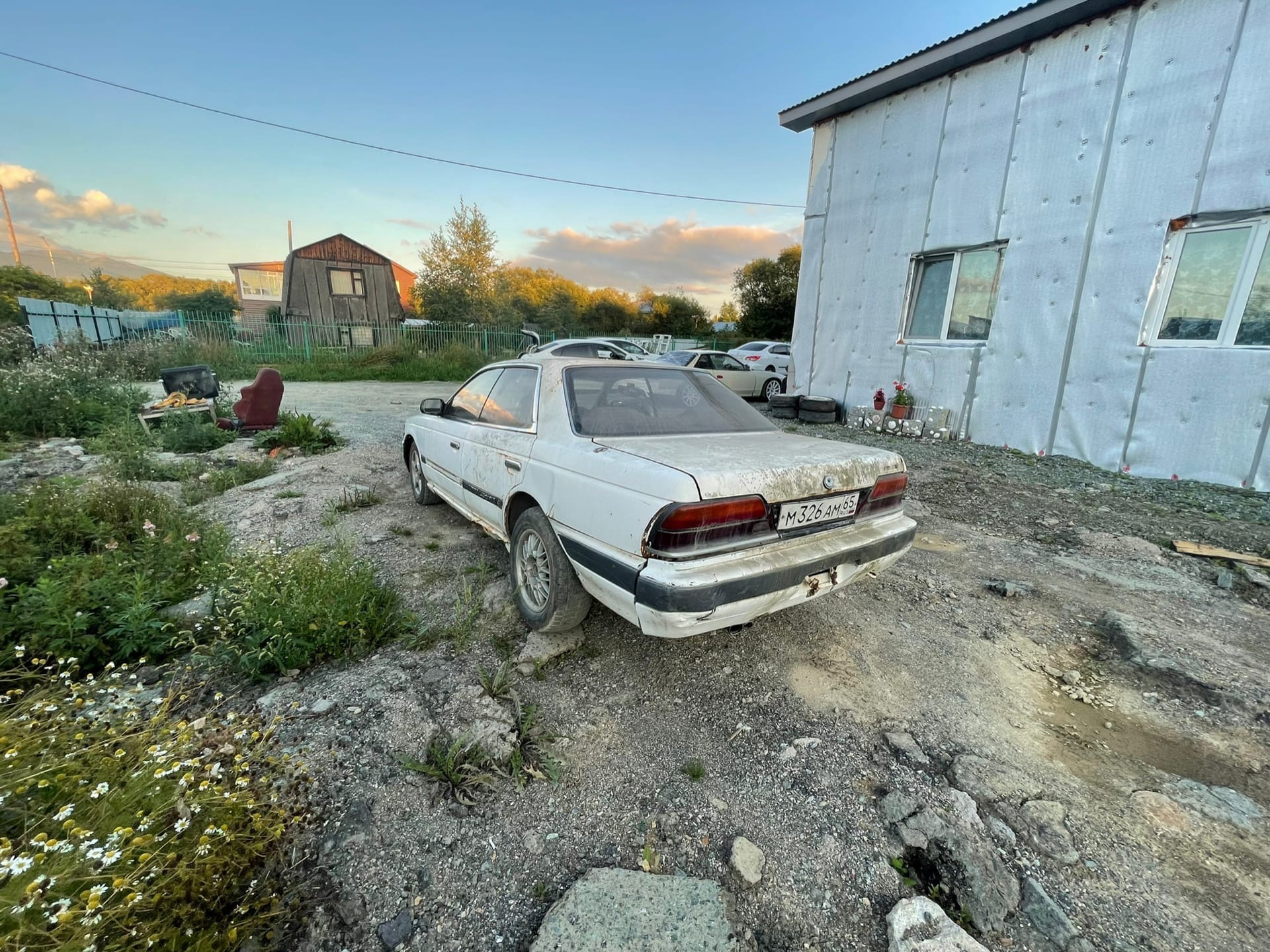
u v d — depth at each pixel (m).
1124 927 1.55
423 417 4.80
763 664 2.72
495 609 3.12
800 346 10.72
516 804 1.89
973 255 8.02
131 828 1.36
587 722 2.30
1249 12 5.45
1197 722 2.42
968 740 2.26
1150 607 3.41
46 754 1.60
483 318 30.81
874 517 2.71
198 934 1.40
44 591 2.55
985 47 7.31
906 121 8.55
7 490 5.04
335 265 29.22
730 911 1.57
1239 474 5.80
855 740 2.23
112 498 3.95
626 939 1.45
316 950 1.43
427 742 2.13
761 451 2.57
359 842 1.72
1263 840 1.83
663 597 2.00
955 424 8.29
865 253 9.37
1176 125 6.00
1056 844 1.79
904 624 3.16
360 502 4.93
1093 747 2.26
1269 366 5.55
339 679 2.49
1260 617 3.31
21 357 12.02
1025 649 2.96
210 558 3.37
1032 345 7.37
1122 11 6.29
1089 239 6.74
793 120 9.91
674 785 2.00
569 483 2.56
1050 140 7.01
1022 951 1.49
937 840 1.79
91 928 1.23
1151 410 6.36
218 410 8.62
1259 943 1.51
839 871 1.70
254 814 1.66
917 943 1.46
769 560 2.20
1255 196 5.54
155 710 2.20
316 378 17.56
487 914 1.54
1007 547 4.36
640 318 47.75
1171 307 6.23
